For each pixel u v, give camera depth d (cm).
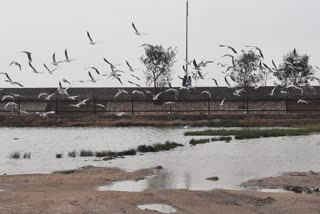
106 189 2322
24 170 2909
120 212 1819
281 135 4888
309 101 7781
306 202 2014
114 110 8025
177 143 4200
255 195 2134
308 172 2750
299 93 8000
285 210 1903
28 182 2488
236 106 7894
